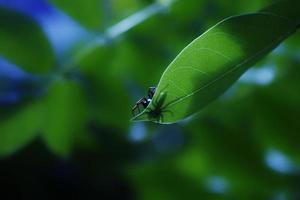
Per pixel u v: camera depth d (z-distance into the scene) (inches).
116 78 20.7
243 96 20.9
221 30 11.5
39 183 26.4
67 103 20.0
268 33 11.6
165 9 20.3
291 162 21.0
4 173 25.8
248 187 21.6
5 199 26.1
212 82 11.7
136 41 20.4
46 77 19.5
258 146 21.2
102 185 27.7
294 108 20.4
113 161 23.5
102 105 20.7
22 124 19.5
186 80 11.6
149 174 23.0
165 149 23.0
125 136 22.6
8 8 18.8
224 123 21.5
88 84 20.2
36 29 19.0
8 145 19.4
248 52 11.7
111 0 20.0
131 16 20.1
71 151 22.9
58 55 19.6
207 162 22.1
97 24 19.7
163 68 20.8
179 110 11.6
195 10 20.3
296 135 20.5
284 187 21.1
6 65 19.4
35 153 25.7
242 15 11.6
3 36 18.8
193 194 22.4
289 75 20.0
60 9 19.5
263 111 20.7
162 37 20.6
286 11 11.7
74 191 27.4
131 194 28.8
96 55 20.0
